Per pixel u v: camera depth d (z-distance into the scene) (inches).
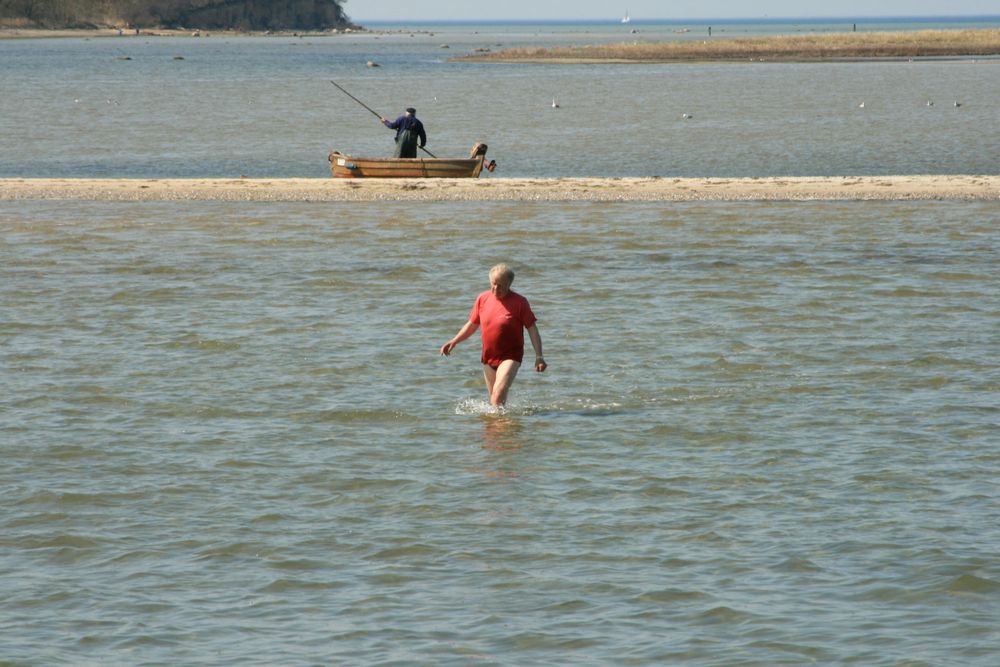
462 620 1069.8
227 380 1872.5
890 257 2864.2
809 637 1023.0
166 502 1357.0
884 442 1551.4
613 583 1141.1
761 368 1921.8
